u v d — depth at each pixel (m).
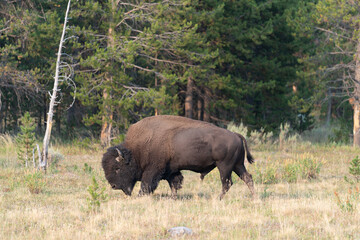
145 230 20.98
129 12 62.00
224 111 81.06
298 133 82.94
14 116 74.94
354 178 41.56
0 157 50.66
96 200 26.19
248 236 19.64
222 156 28.23
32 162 45.03
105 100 59.81
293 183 39.28
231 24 71.50
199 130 28.45
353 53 73.81
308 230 20.53
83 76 59.41
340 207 24.11
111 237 19.84
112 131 63.91
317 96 74.12
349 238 19.00
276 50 77.81
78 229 21.45
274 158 57.50
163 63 68.00
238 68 76.81
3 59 57.50
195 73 66.50
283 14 76.38
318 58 74.31
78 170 43.78
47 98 70.25
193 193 33.44
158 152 28.69
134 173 29.47
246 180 29.47
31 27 59.41
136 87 61.12
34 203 28.30
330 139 78.12
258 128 78.06
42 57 64.88
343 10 66.88
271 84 72.69
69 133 73.25
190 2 65.06
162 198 30.02
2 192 32.06
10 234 20.59
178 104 71.69
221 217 23.45
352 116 101.81
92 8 58.91
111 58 59.28
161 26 61.19
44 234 20.38
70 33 58.03
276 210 24.78
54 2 61.84
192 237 19.78
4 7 60.62
